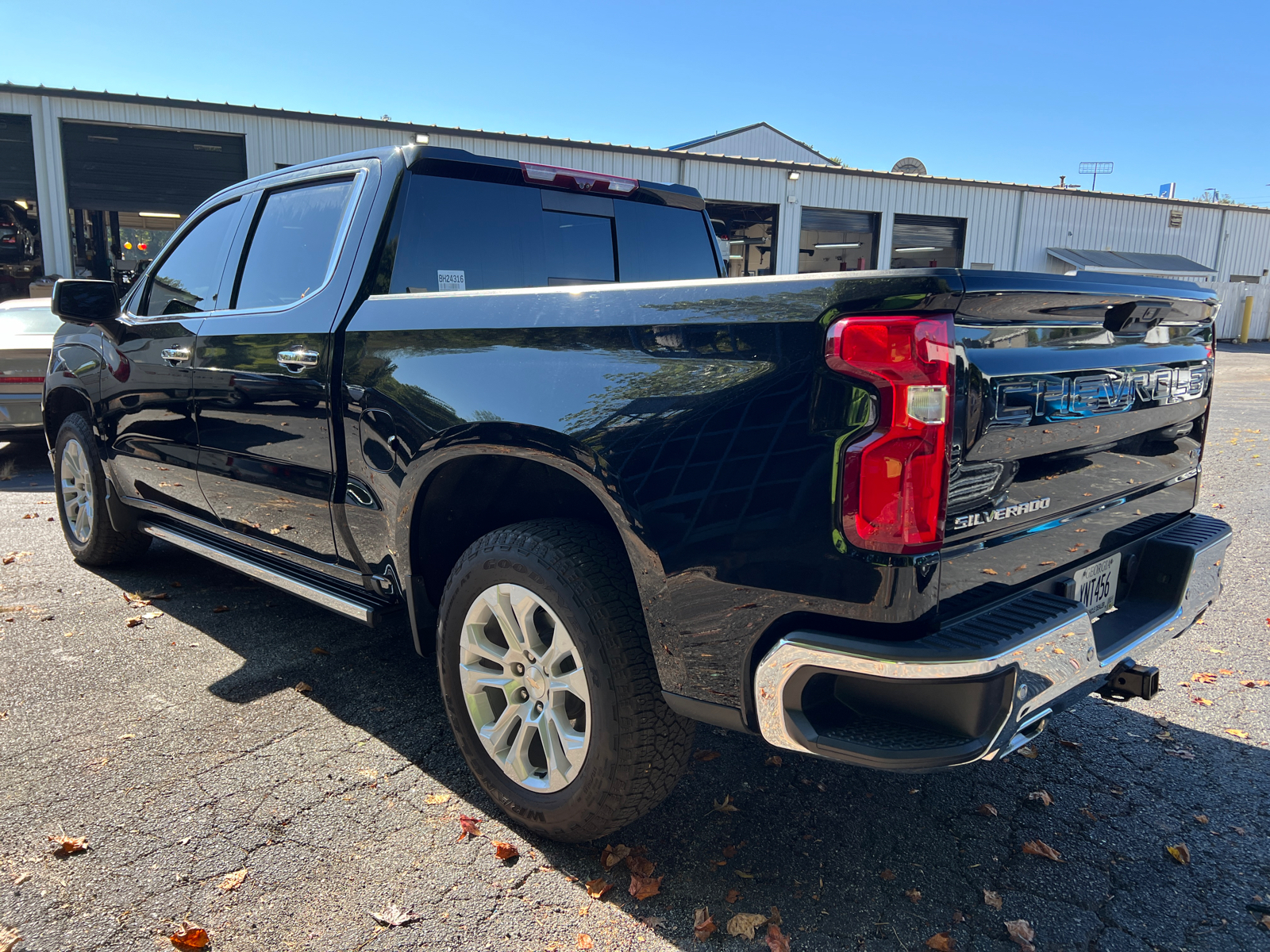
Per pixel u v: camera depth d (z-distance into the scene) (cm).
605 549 200
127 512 408
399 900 197
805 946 185
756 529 166
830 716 167
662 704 195
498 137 1811
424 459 225
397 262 261
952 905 199
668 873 209
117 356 369
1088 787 251
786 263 2205
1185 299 224
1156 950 185
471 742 229
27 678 312
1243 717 295
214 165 1664
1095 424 197
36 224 1642
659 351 182
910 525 151
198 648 343
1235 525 549
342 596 271
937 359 150
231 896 197
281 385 274
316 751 264
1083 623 176
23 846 213
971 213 2433
